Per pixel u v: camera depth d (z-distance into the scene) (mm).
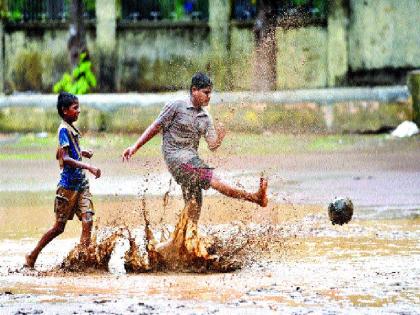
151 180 53375
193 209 27391
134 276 25984
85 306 21281
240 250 29141
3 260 29484
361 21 90875
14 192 50344
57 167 62500
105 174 56844
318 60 91062
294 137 77188
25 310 20906
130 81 95125
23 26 95812
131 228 35438
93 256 27125
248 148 70125
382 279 24609
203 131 28203
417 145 71312
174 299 22062
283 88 90500
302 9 90062
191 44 93750
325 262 27781
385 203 43656
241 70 91312
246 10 94000
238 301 21703
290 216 38812
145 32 94750
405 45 90625
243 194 27562
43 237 28094
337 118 80000
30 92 96125
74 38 87312
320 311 20469
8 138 81562
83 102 83000
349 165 60219
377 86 88688
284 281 24516
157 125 28016
